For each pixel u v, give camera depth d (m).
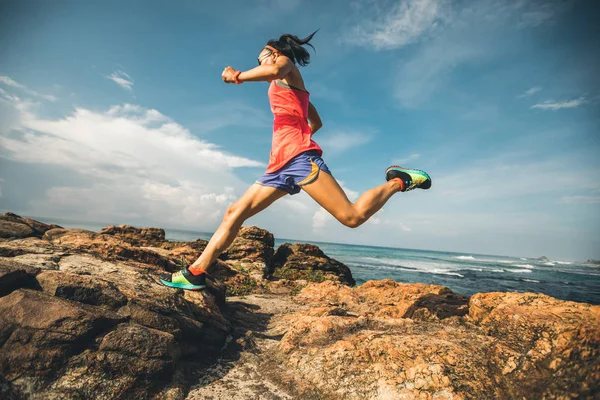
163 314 2.99
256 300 6.62
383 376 2.53
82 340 2.32
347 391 2.49
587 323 2.35
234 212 2.70
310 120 3.20
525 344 2.63
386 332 3.28
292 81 2.62
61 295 2.57
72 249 3.93
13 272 2.46
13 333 2.15
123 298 2.85
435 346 2.74
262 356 3.28
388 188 2.67
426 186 2.81
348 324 3.56
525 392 2.23
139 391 2.34
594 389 1.95
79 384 2.16
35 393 2.04
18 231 5.53
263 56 2.77
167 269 4.89
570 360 2.21
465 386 2.31
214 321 3.65
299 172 2.52
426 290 5.83
